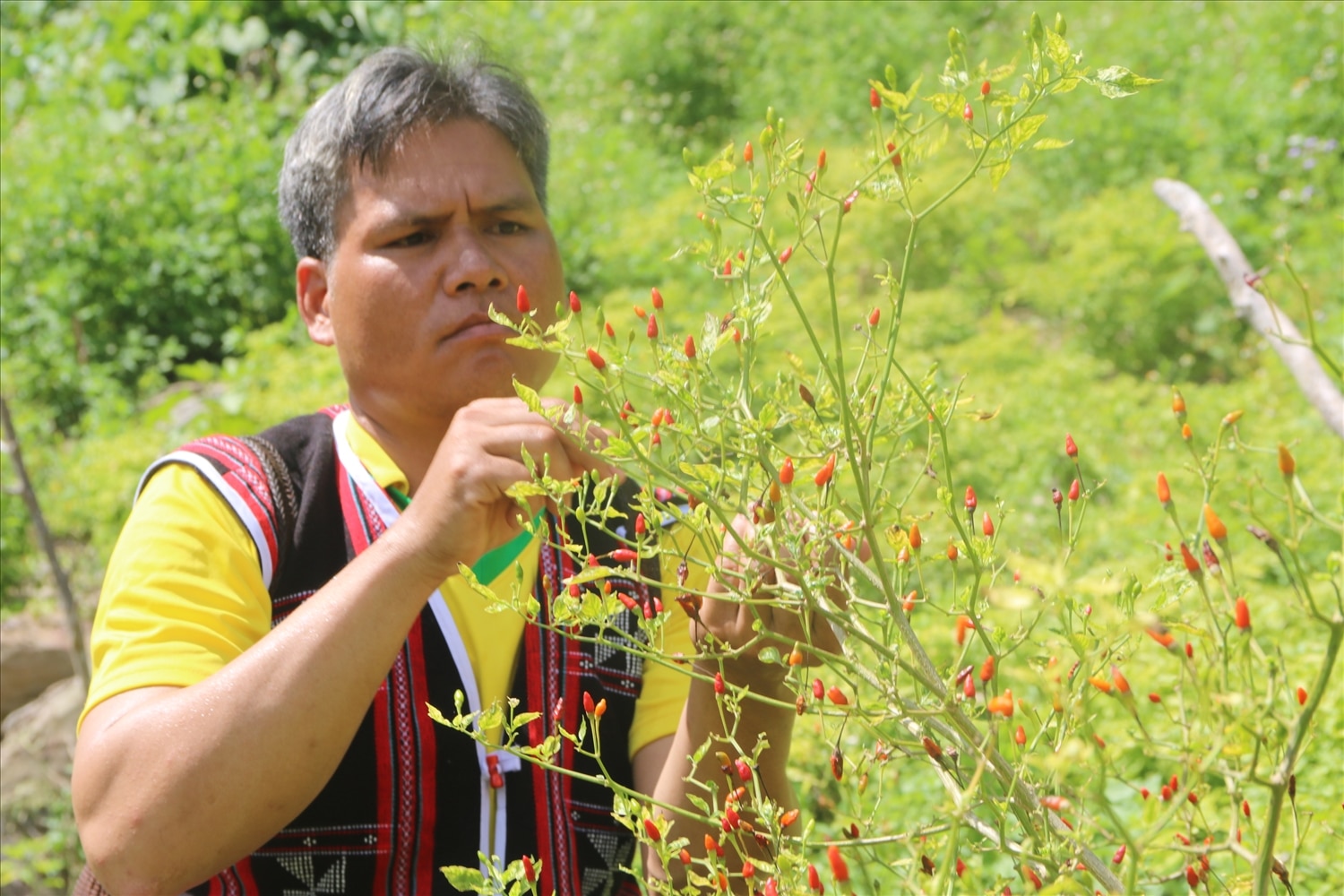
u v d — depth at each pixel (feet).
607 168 31.07
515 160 5.08
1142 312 23.57
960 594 3.48
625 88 36.19
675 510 3.74
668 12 37.29
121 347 28.14
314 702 3.96
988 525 3.57
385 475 4.96
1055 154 28.63
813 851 7.01
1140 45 31.63
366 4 36.96
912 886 2.97
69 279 27.71
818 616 4.17
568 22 39.47
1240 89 28.45
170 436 21.17
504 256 4.94
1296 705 2.98
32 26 38.34
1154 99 28.89
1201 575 2.87
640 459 3.54
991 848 3.54
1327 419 10.69
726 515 4.17
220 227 29.50
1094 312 23.84
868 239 25.07
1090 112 28.55
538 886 4.80
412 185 4.84
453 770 4.75
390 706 4.72
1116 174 27.71
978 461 18.16
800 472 3.80
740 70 36.45
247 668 4.02
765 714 4.50
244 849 4.04
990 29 34.40
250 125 31.65
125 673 4.28
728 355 12.53
